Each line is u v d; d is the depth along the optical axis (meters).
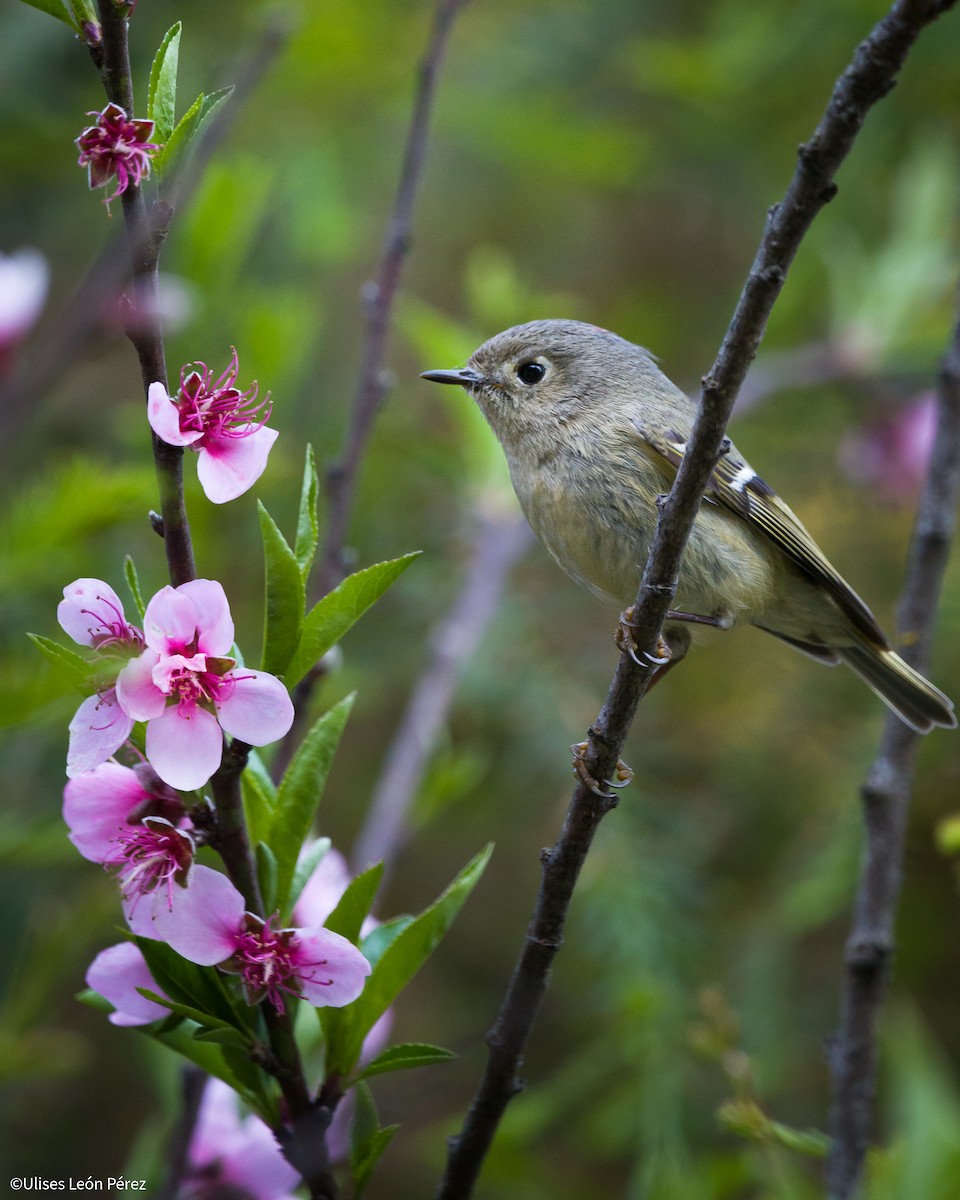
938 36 9.87
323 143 10.02
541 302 9.67
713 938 8.75
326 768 4.02
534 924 4.32
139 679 3.39
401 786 6.53
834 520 10.44
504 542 8.41
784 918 8.45
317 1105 3.95
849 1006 5.55
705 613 7.63
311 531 3.79
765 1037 8.27
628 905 8.43
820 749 9.47
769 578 7.75
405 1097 9.43
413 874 10.75
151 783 3.70
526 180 11.19
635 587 7.52
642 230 12.10
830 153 3.73
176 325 7.04
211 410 3.57
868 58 3.57
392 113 10.37
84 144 3.29
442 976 10.35
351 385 10.16
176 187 3.58
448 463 9.02
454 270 11.84
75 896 7.33
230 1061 3.95
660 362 8.30
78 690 3.56
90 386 9.21
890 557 10.25
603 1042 8.11
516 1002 4.27
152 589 7.54
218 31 9.92
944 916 9.38
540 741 9.01
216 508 7.17
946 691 9.32
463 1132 4.31
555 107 10.48
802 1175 6.59
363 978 3.63
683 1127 8.02
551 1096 8.12
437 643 7.59
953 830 5.90
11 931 7.96
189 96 9.16
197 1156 4.81
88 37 3.36
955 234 10.62
